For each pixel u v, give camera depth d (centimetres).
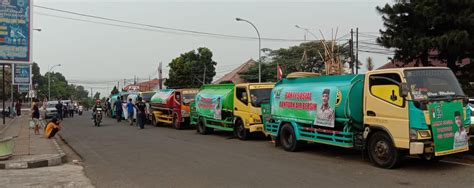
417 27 1958
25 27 1686
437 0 1823
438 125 882
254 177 889
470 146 1025
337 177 873
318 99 1159
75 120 3394
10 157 1140
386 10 2003
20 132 2086
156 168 1022
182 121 2206
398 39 1894
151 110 2627
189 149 1361
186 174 936
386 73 950
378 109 965
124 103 3195
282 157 1162
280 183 827
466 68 1931
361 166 993
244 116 1606
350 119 1057
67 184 863
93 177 934
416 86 905
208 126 1881
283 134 1315
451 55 1889
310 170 958
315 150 1282
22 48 1678
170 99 2311
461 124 921
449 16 1788
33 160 1098
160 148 1402
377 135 972
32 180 910
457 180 816
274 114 1365
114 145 1523
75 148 1466
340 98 1077
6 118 3781
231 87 1758
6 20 1648
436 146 875
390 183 808
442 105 897
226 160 1121
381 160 962
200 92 1997
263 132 1602
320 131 1155
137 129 2280
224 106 1739
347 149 1280
